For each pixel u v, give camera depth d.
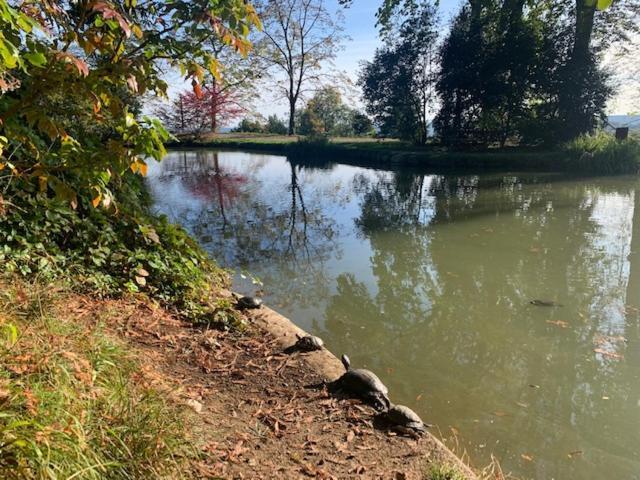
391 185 13.91
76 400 1.85
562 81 16.17
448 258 6.57
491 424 3.04
